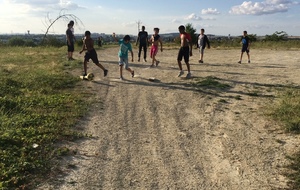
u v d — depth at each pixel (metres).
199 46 16.39
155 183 4.70
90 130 6.62
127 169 5.08
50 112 7.49
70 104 8.24
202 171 5.12
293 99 8.70
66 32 15.68
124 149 5.81
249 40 16.31
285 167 5.21
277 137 6.44
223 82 11.13
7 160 4.90
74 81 10.98
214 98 9.29
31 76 11.19
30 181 4.51
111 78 11.76
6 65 14.08
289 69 14.26
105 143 6.02
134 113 7.89
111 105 8.48
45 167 4.91
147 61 17.03
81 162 5.21
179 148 5.95
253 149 5.91
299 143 6.08
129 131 6.70
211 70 13.70
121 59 11.35
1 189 4.15
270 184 4.72
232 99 9.20
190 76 11.75
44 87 9.93
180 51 11.62
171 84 10.88
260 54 22.39
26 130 6.09
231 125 7.18
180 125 7.16
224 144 6.15
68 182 4.59
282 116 7.48
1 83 9.52
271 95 9.55
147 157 5.53
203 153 5.77
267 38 36.12
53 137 5.94
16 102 7.79
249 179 4.88
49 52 20.70
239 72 13.27
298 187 4.59
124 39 11.21
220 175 5.01
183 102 8.88
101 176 4.83
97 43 36.31
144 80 11.45
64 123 6.78
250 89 10.30
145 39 16.28
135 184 4.66
